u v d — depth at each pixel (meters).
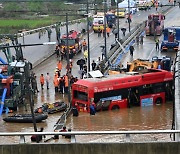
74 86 83.56
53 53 143.50
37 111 80.25
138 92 85.69
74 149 31.25
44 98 93.06
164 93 88.44
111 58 127.31
